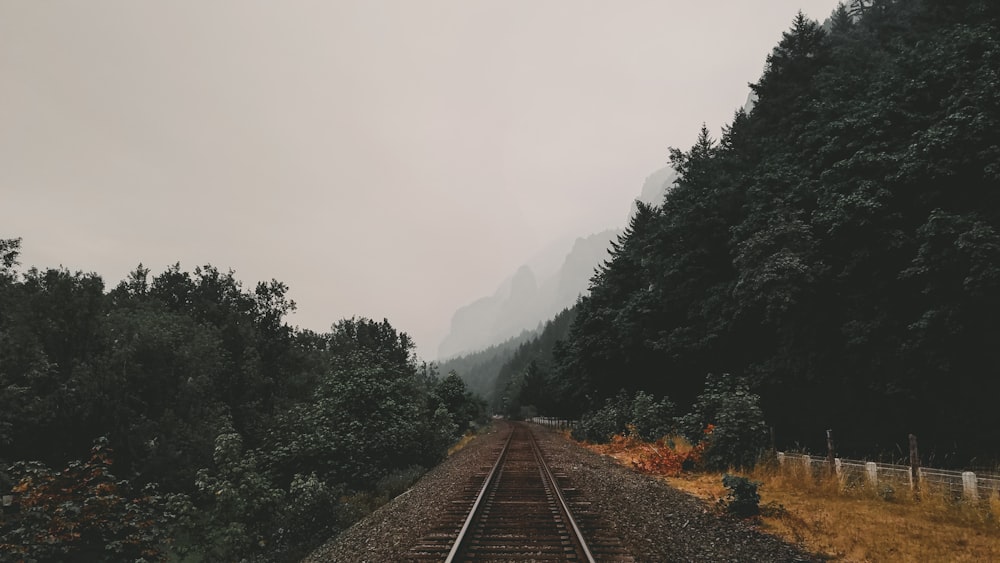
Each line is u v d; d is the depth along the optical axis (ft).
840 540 29.27
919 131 59.41
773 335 84.28
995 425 59.21
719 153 120.57
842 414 76.84
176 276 120.98
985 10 65.51
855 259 63.16
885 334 62.23
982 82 54.13
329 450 57.72
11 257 64.90
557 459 76.59
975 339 54.95
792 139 88.53
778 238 70.03
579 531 29.07
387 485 59.77
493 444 113.29
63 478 25.84
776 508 36.60
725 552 27.76
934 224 52.54
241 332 98.32
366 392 63.72
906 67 68.59
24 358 57.26
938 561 25.53
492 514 35.78
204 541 35.37
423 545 28.09
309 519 40.60
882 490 40.09
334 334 181.57
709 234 95.55
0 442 48.24
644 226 156.04
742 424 56.65
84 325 66.95
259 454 57.26
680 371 113.60
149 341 74.69
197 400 74.79
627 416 106.83
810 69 109.19
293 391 100.01
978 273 49.37
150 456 60.08
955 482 36.37
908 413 67.56
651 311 114.21
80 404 57.82
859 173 64.64
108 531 27.14
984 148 53.11
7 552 22.62
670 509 39.11
